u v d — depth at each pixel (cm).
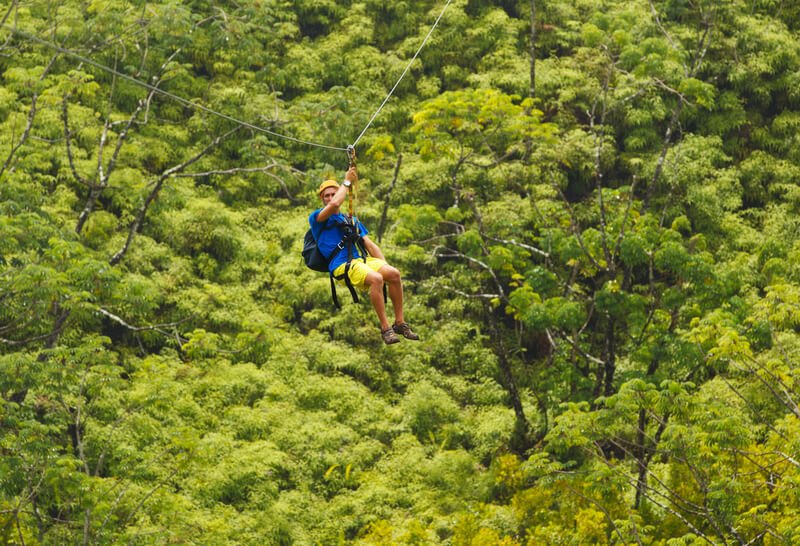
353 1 6350
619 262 4841
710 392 4088
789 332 4397
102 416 4006
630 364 4588
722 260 5106
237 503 4072
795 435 2953
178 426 4119
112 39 4425
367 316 5006
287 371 4697
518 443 4416
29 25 5250
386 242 5097
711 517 2923
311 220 2022
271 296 5047
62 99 4103
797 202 5397
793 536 2639
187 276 4872
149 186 4534
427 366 4859
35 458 2950
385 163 5559
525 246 4266
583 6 6247
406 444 4447
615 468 3177
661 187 5372
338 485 4281
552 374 4197
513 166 4922
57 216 4556
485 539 3512
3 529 2955
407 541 3722
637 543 3072
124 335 4706
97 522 3028
